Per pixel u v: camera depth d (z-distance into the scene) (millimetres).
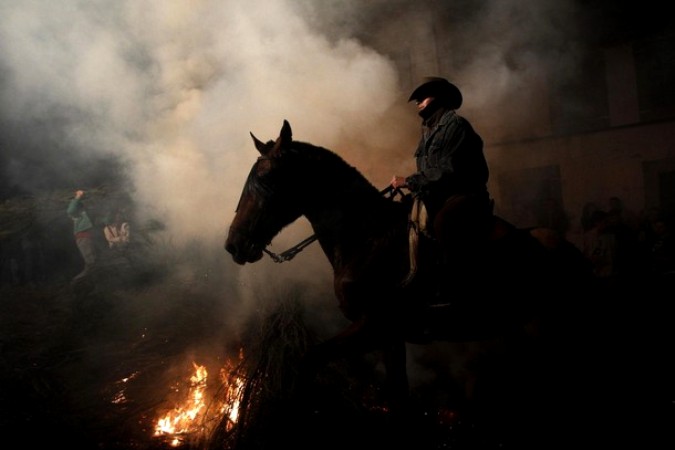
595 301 3461
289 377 4242
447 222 3387
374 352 5027
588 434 3789
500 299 3457
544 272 3402
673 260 7461
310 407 4082
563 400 3775
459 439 4074
